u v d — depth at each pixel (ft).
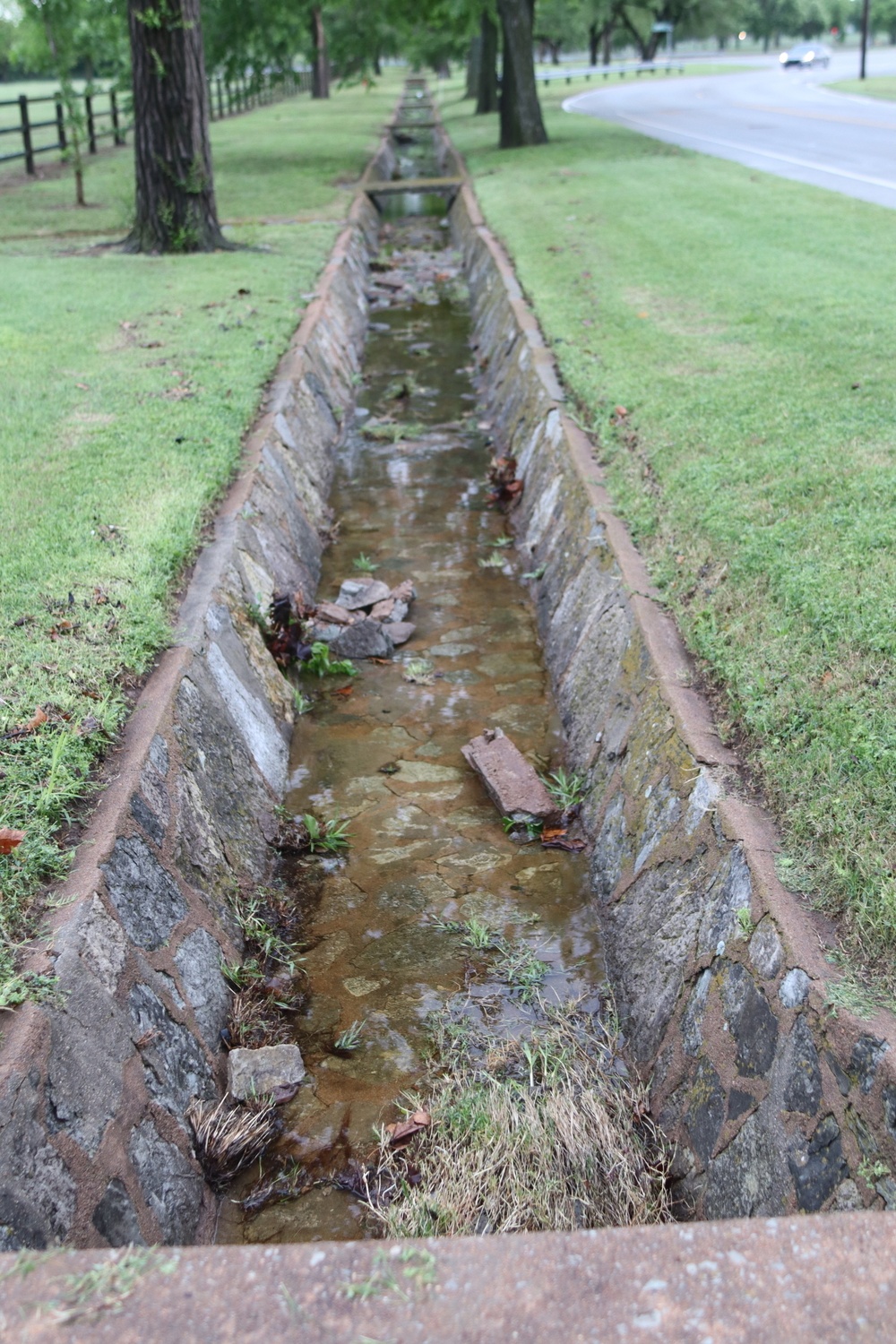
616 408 23.54
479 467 30.50
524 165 66.18
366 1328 5.75
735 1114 10.00
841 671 13.14
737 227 41.55
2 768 11.80
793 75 169.68
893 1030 8.70
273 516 22.40
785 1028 9.66
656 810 13.73
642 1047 12.09
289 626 19.74
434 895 15.14
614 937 13.74
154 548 17.40
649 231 42.55
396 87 195.31
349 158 75.56
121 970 10.57
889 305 28.55
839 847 10.78
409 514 27.55
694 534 17.81
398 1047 12.69
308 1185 11.02
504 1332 5.72
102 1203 8.86
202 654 15.93
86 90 78.59
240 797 15.34
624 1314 5.82
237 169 69.72
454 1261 6.15
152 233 43.73
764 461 19.39
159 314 33.24
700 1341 5.67
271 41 75.61
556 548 22.26
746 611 15.28
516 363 31.76
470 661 21.07
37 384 26.03
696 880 12.20
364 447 31.86
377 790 17.39
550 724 18.84
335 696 20.11
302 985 13.61
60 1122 8.77
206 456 21.85
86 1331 5.75
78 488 19.80
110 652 14.39
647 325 29.43
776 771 12.23
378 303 47.98
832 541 16.08
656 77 182.60
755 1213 9.21
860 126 80.84
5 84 185.68
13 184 64.85
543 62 269.44
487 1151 10.93
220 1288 5.98
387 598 22.89
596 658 17.83
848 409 21.30
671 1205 10.39
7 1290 6.00
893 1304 5.86
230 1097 11.64
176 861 12.65
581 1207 10.35
